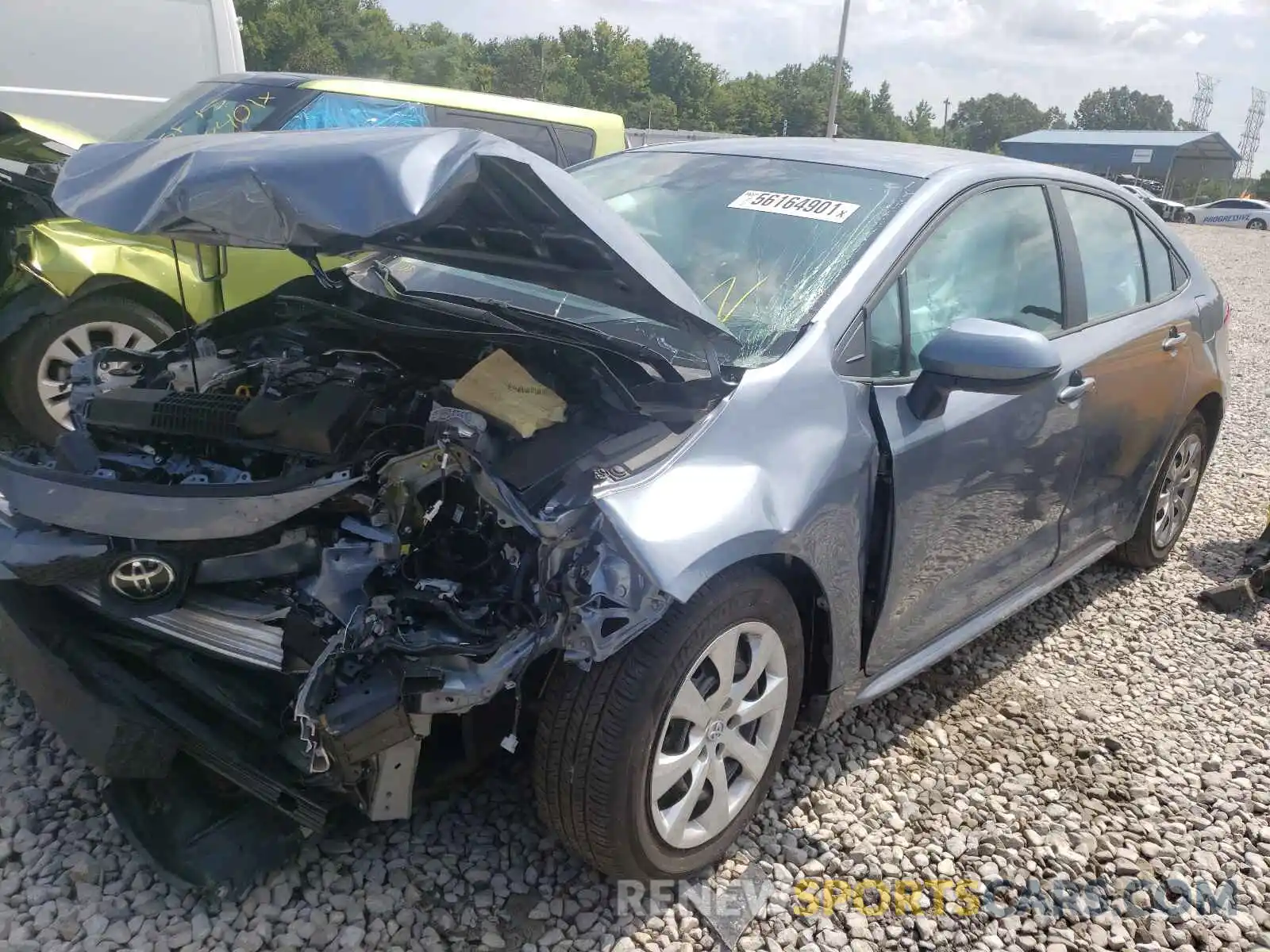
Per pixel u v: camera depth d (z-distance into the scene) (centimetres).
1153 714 365
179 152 235
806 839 280
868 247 292
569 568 215
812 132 9800
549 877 256
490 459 227
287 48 6575
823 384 265
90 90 710
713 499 231
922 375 284
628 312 285
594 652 215
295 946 229
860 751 321
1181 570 489
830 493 257
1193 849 295
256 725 232
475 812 274
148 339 507
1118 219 406
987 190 332
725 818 259
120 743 223
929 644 328
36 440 498
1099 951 255
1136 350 385
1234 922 269
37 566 228
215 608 231
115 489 228
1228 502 590
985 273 327
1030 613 432
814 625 274
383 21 7631
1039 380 267
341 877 249
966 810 301
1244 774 333
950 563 313
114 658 247
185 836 241
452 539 233
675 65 9512
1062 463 351
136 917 232
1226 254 2441
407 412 250
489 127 649
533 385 248
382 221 198
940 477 291
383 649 208
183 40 742
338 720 203
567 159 678
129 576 225
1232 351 1113
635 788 230
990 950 252
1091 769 327
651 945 240
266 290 538
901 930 254
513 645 211
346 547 222
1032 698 367
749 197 323
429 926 239
